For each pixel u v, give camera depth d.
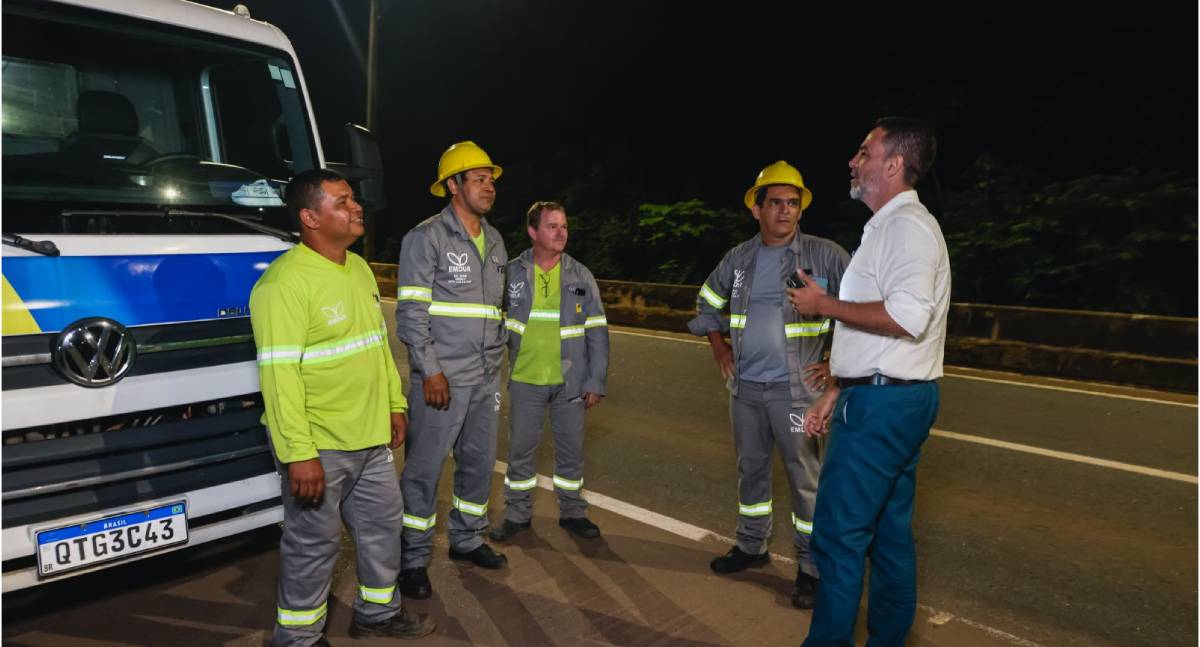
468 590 3.99
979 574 4.19
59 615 3.73
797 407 3.84
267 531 4.17
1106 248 11.46
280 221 4.27
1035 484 5.41
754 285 3.99
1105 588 4.04
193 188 4.04
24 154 3.69
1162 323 8.34
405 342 3.88
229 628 3.66
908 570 3.15
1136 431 6.64
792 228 3.94
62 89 3.87
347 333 3.20
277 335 3.03
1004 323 9.41
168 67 4.21
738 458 4.16
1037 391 8.07
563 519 4.70
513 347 4.54
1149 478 5.52
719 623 3.71
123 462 3.29
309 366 3.13
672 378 8.61
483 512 4.23
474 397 4.05
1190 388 8.02
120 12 4.07
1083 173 14.90
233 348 3.54
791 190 3.87
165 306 3.36
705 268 16.86
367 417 3.27
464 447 4.16
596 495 5.25
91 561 3.22
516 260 4.57
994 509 5.01
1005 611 3.83
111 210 3.76
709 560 4.33
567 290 4.52
